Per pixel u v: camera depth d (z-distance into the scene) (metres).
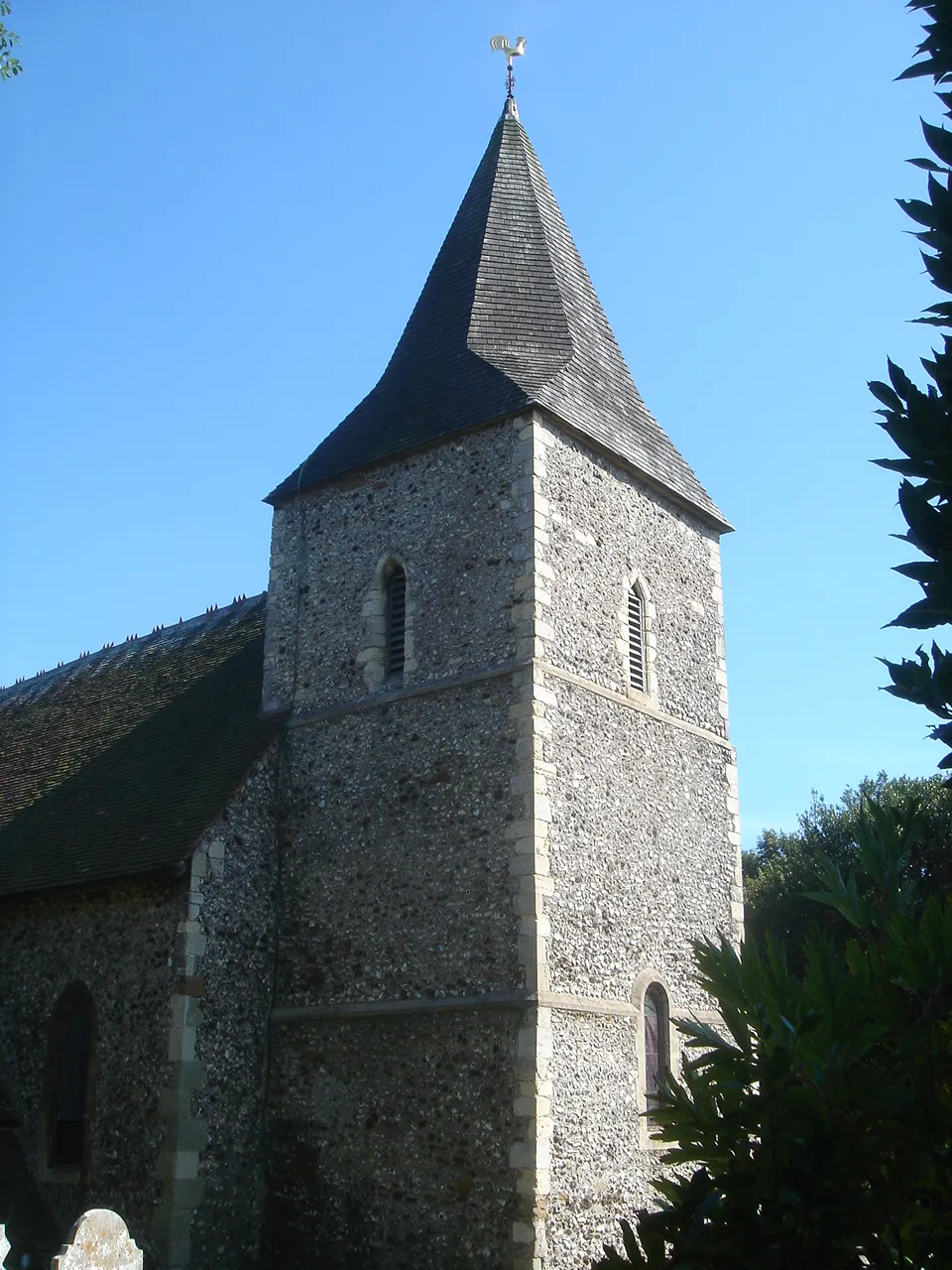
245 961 13.77
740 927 15.45
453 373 15.69
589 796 13.48
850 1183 4.65
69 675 22.42
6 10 12.09
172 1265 12.05
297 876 14.34
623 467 15.58
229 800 14.07
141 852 13.91
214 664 18.58
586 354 16.53
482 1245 11.54
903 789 26.88
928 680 4.38
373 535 15.27
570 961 12.56
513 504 14.00
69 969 14.27
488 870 12.76
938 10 4.80
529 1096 11.69
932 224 4.66
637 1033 13.20
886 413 4.61
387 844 13.68
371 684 14.59
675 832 14.79
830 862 5.75
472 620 13.91
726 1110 5.11
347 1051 13.15
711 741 15.99
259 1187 13.18
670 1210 4.86
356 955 13.48
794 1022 4.98
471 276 16.98
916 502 4.46
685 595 16.38
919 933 5.00
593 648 14.23
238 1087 13.27
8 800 18.31
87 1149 13.20
